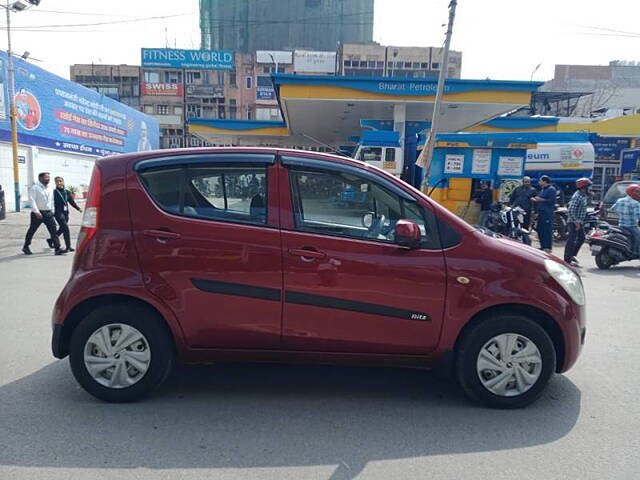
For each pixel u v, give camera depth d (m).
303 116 24.08
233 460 2.82
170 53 58.94
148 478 2.63
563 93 35.84
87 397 3.60
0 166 17.94
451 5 12.34
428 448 2.99
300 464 2.79
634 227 9.24
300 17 62.84
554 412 3.49
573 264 10.10
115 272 3.41
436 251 3.46
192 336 3.46
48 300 6.39
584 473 2.74
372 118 24.34
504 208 10.98
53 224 10.18
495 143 13.02
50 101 21.48
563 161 16.81
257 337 3.47
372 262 3.41
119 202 3.47
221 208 3.51
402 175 18.55
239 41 63.03
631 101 47.75
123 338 3.45
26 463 2.75
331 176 3.56
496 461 2.85
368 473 2.71
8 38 17.42
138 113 34.50
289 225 3.46
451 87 18.34
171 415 3.36
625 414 3.47
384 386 3.93
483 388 3.49
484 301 3.41
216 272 3.41
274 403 3.59
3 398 3.56
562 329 3.48
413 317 3.44
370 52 63.28
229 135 31.38
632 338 5.21
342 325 3.45
